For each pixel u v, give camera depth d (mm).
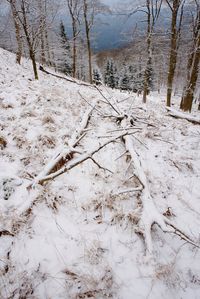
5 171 4539
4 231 3355
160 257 3361
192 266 3312
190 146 6930
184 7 13227
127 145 5430
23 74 13523
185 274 3186
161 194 4719
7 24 17906
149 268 3143
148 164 5621
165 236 3756
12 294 2697
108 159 5551
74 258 3213
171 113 10984
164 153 6281
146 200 3910
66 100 9016
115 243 3514
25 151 5250
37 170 4777
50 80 15062
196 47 12602
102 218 3934
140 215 3785
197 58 13172
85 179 4777
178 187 5016
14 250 3195
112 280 2969
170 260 3344
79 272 3018
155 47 13406
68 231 3615
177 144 7012
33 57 13312
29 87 9812
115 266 3164
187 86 14297
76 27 22172
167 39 12664
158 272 3057
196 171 5691
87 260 3186
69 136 6266
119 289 2895
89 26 21922
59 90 10422
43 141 5613
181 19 13578
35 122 6430
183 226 4016
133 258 3303
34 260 3123
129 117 7188
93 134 6660
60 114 7398
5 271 2922
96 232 3660
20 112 6828
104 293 2814
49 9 16906
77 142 5402
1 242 3244
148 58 13625
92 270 3051
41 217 3752
